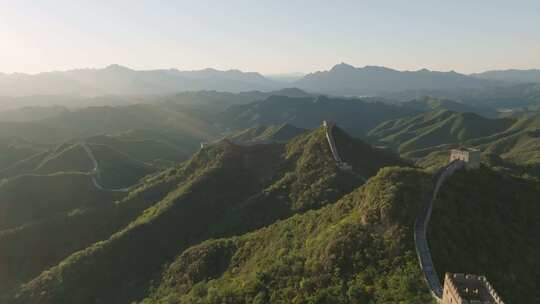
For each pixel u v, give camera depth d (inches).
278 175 6899.6
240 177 7062.0
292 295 3016.7
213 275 4436.5
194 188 6619.1
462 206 3599.9
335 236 3380.9
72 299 4783.5
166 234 5767.7
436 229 3196.4
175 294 4192.9
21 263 6018.7
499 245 3262.8
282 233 4434.1
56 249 6254.9
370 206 3496.6
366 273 2896.2
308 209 5541.3
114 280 5039.4
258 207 5989.2
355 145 7135.8
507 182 4234.7
